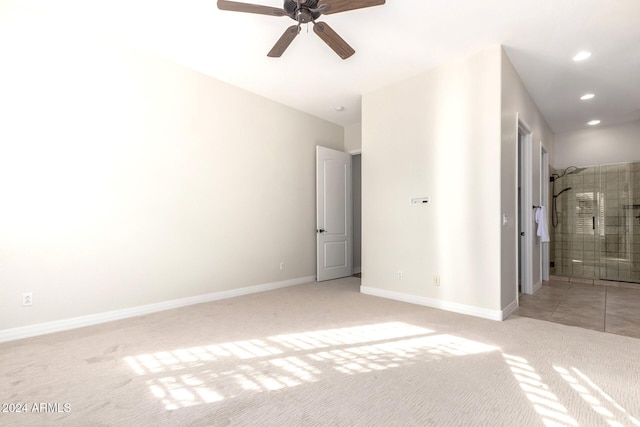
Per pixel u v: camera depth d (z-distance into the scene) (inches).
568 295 157.3
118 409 61.9
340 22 105.6
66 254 107.5
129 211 122.1
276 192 177.2
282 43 100.0
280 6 100.2
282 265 179.9
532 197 163.6
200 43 121.3
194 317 121.8
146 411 61.2
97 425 57.0
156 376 75.2
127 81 122.0
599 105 172.9
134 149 123.7
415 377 74.7
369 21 104.9
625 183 192.7
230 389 69.6
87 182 112.1
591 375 75.1
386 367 80.0
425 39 115.3
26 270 100.0
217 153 150.6
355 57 129.0
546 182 198.1
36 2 99.1
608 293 161.6
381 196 155.7
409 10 99.1
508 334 102.3
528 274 160.7
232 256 156.2
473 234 124.0
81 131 110.8
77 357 85.5
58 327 105.5
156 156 129.8
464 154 127.0
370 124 161.6
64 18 107.0
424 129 139.6
